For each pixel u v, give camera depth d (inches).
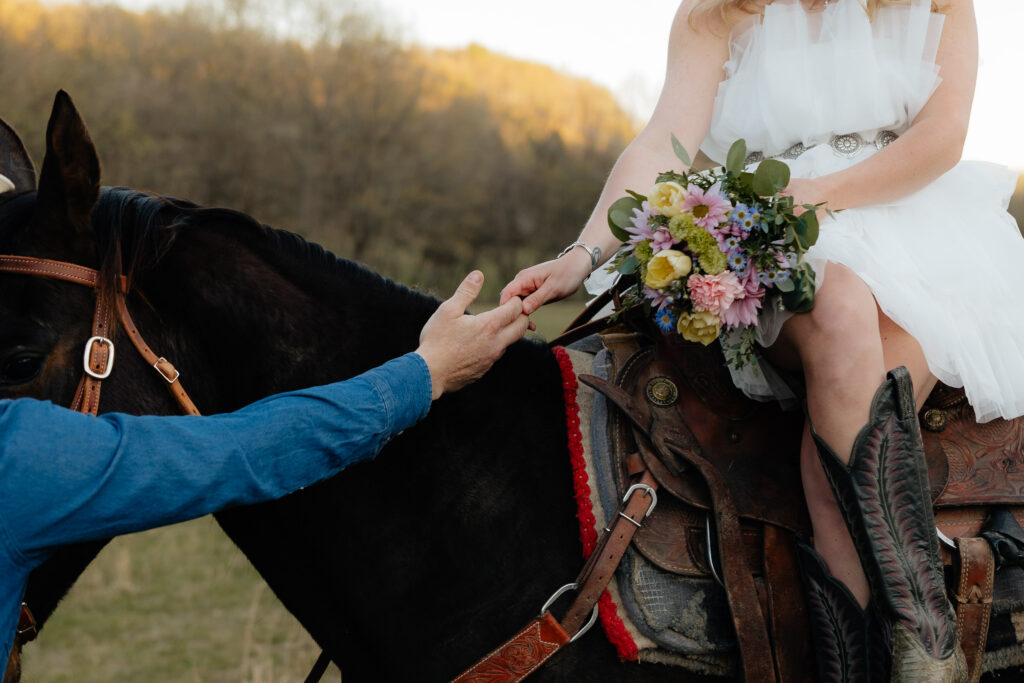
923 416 53.6
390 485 51.5
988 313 51.9
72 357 45.9
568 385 54.0
